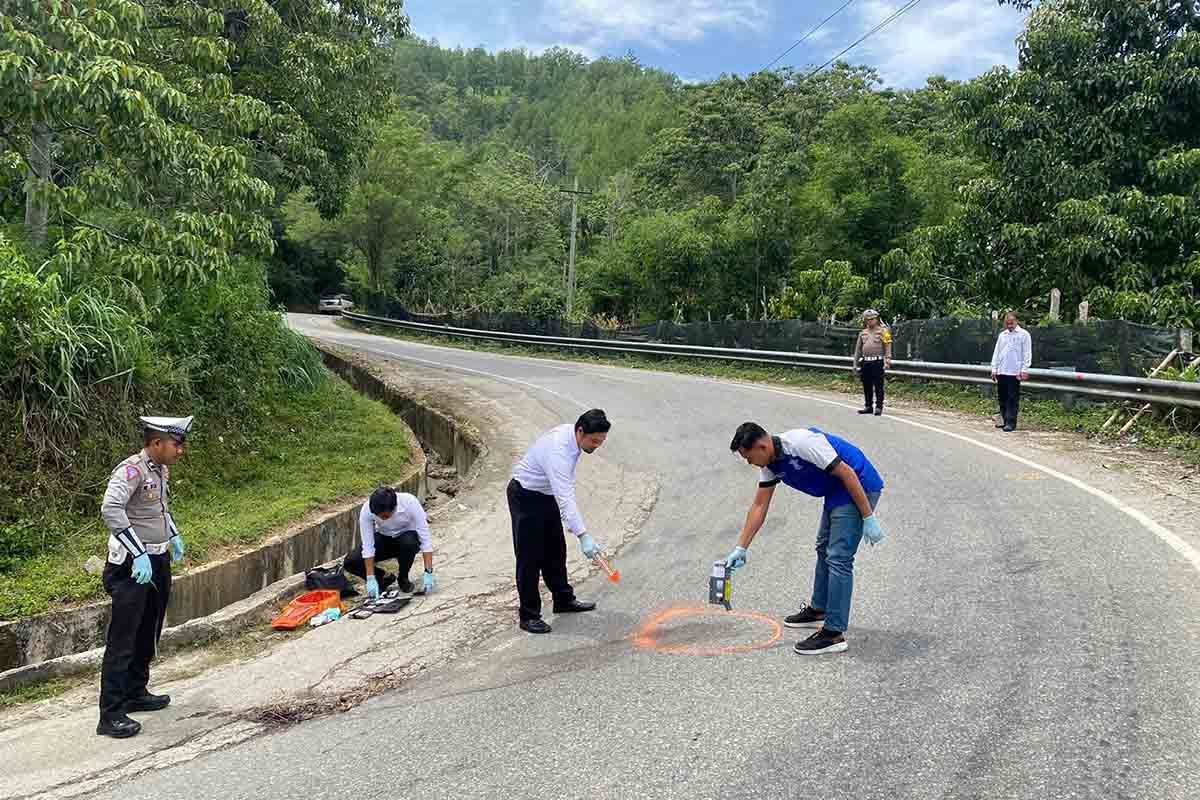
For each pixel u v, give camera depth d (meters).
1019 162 17.66
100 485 9.03
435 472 13.97
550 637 5.62
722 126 41.69
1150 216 15.86
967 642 4.81
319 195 22.36
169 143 10.28
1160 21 17.56
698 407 15.84
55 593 7.14
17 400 8.91
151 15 13.66
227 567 7.94
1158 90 16.59
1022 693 4.14
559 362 26.48
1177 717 3.81
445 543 8.38
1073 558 6.08
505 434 14.12
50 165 11.29
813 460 4.89
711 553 7.18
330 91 19.67
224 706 5.02
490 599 6.64
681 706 4.34
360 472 11.70
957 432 11.88
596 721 4.26
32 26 9.59
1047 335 13.40
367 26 20.75
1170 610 5.00
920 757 3.65
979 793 3.37
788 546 7.11
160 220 11.34
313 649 5.83
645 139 81.12
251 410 12.59
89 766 4.33
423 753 4.09
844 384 18.38
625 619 5.83
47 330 9.04
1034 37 17.81
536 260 53.78
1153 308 14.80
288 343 15.07
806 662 4.75
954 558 6.32
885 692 4.29
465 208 54.03
